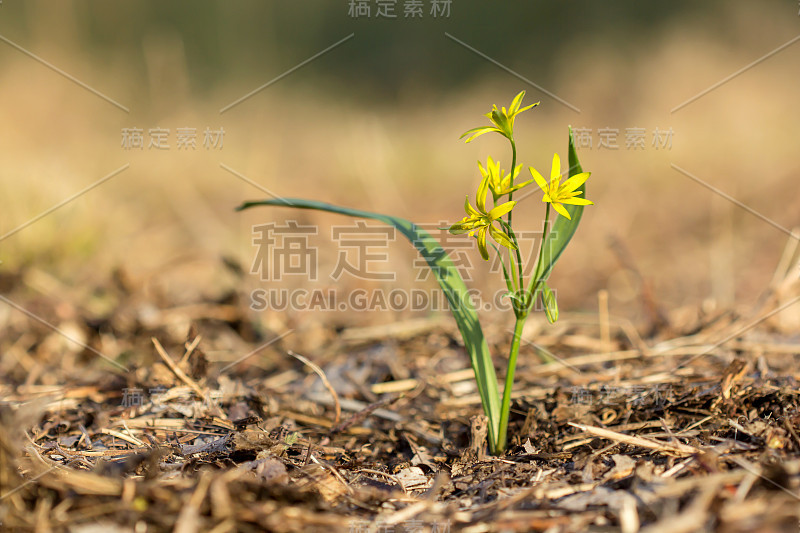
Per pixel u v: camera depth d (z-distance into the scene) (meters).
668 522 1.25
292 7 9.74
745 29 7.51
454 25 9.55
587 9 9.13
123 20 8.53
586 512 1.38
